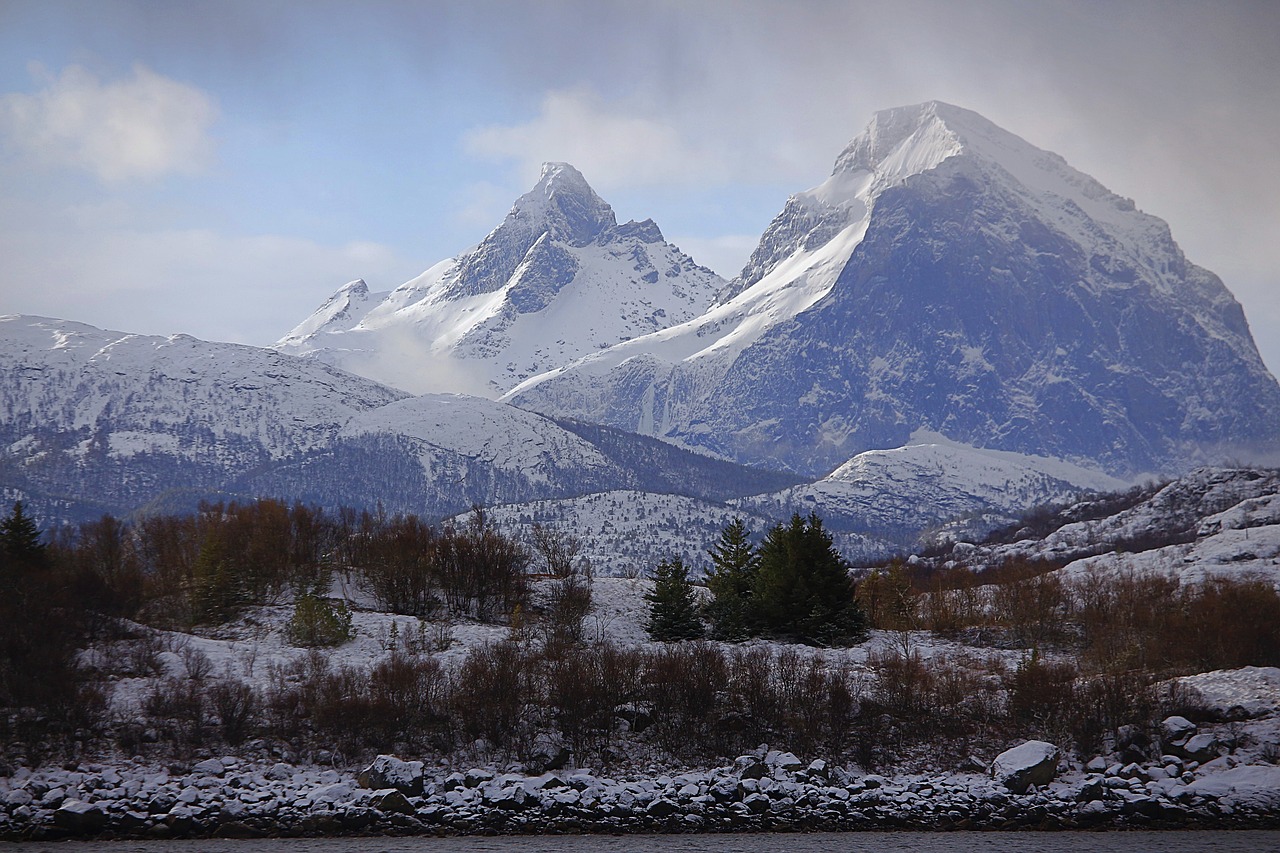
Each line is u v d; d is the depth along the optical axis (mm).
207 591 160875
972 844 105500
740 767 121500
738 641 159375
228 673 135625
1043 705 131375
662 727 128625
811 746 126875
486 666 134750
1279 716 125625
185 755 120375
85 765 117625
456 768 122500
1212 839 106188
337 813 109312
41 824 105750
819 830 110562
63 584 151000
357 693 129875
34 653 131000
